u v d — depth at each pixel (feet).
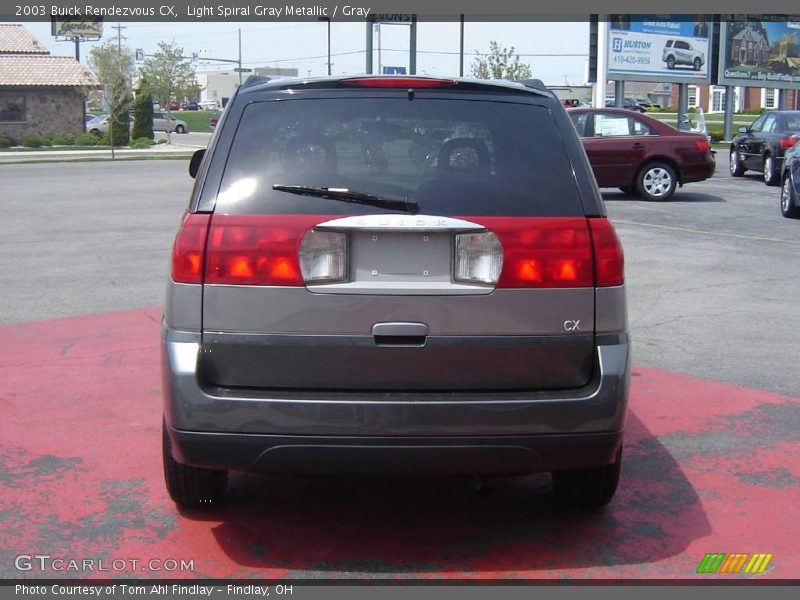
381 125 12.50
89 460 16.55
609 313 12.04
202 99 366.63
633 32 114.62
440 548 13.41
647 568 12.86
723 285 32.35
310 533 13.84
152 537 13.66
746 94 264.31
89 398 19.93
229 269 11.69
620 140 58.65
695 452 17.16
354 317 11.67
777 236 44.21
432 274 11.80
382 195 11.90
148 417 18.78
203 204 11.98
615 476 13.88
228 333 11.75
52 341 24.63
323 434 11.62
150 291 31.17
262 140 12.33
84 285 32.17
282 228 11.69
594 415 11.86
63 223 49.62
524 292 11.83
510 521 14.33
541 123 12.69
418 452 11.72
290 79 13.29
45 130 160.86
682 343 24.81
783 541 13.67
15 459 16.57
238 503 14.88
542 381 11.98
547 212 12.03
